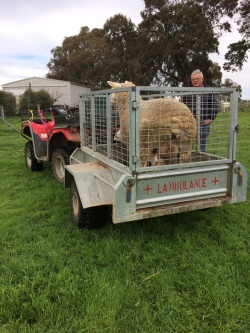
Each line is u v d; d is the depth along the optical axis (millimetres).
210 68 35344
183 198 3418
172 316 2361
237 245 3408
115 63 43000
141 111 3557
